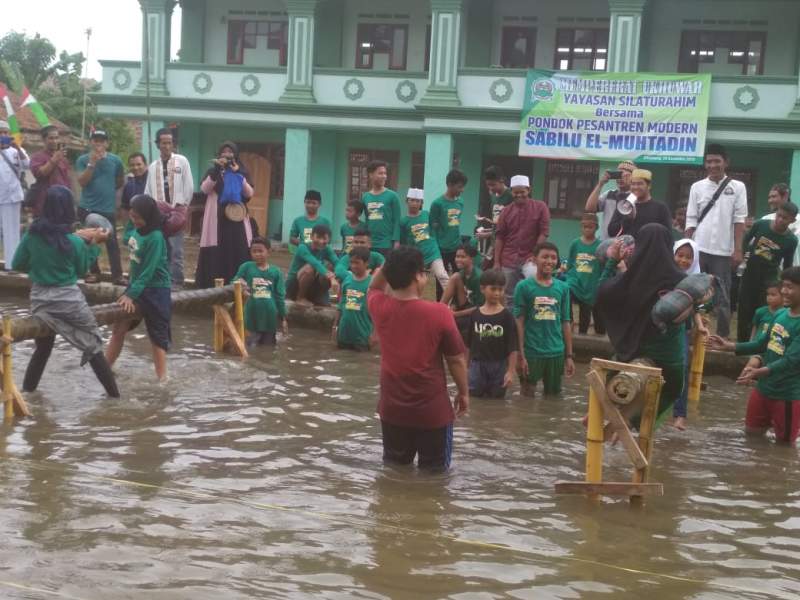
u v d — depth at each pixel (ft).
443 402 19.26
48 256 23.41
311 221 38.99
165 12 76.79
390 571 14.10
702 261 33.04
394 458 19.80
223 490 17.56
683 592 13.83
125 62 77.87
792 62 70.95
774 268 31.89
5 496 16.47
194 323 38.01
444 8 70.49
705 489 19.19
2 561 13.70
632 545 15.71
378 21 79.30
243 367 29.50
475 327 26.91
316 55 80.02
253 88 76.33
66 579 13.23
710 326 40.40
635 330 20.30
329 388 27.07
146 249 25.77
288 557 14.46
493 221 39.52
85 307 23.99
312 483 18.29
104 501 16.53
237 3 81.97
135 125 104.83
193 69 77.05
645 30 73.61
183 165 38.09
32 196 40.47
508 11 76.38
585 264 34.09
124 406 23.80
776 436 23.50
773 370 23.21
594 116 68.03
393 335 19.27
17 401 22.13
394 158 79.56
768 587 14.20
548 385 27.61
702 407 27.35
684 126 66.18
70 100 98.02
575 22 75.31
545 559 14.89
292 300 38.83
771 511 17.97
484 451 21.25
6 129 42.83
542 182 75.41
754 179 71.67
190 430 21.80
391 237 37.60
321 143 80.18
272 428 22.30
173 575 13.56
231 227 39.45
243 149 82.07
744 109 66.08
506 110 69.97
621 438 17.87
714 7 72.08
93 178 40.57
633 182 26.14
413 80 73.82
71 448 19.86
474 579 13.93
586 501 17.98
